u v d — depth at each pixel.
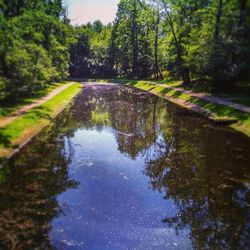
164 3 48.53
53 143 20.75
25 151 18.80
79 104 39.72
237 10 34.41
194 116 29.88
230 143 20.16
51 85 52.50
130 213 11.55
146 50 77.25
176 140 21.48
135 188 13.77
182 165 16.55
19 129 21.33
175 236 10.05
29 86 31.70
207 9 37.50
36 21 36.97
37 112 27.38
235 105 27.95
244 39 33.41
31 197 12.79
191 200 12.56
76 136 22.89
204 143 20.47
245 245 9.55
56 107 33.28
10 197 12.76
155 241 9.80
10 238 9.83
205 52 34.00
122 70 92.06
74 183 14.27
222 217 11.17
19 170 15.77
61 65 58.00
